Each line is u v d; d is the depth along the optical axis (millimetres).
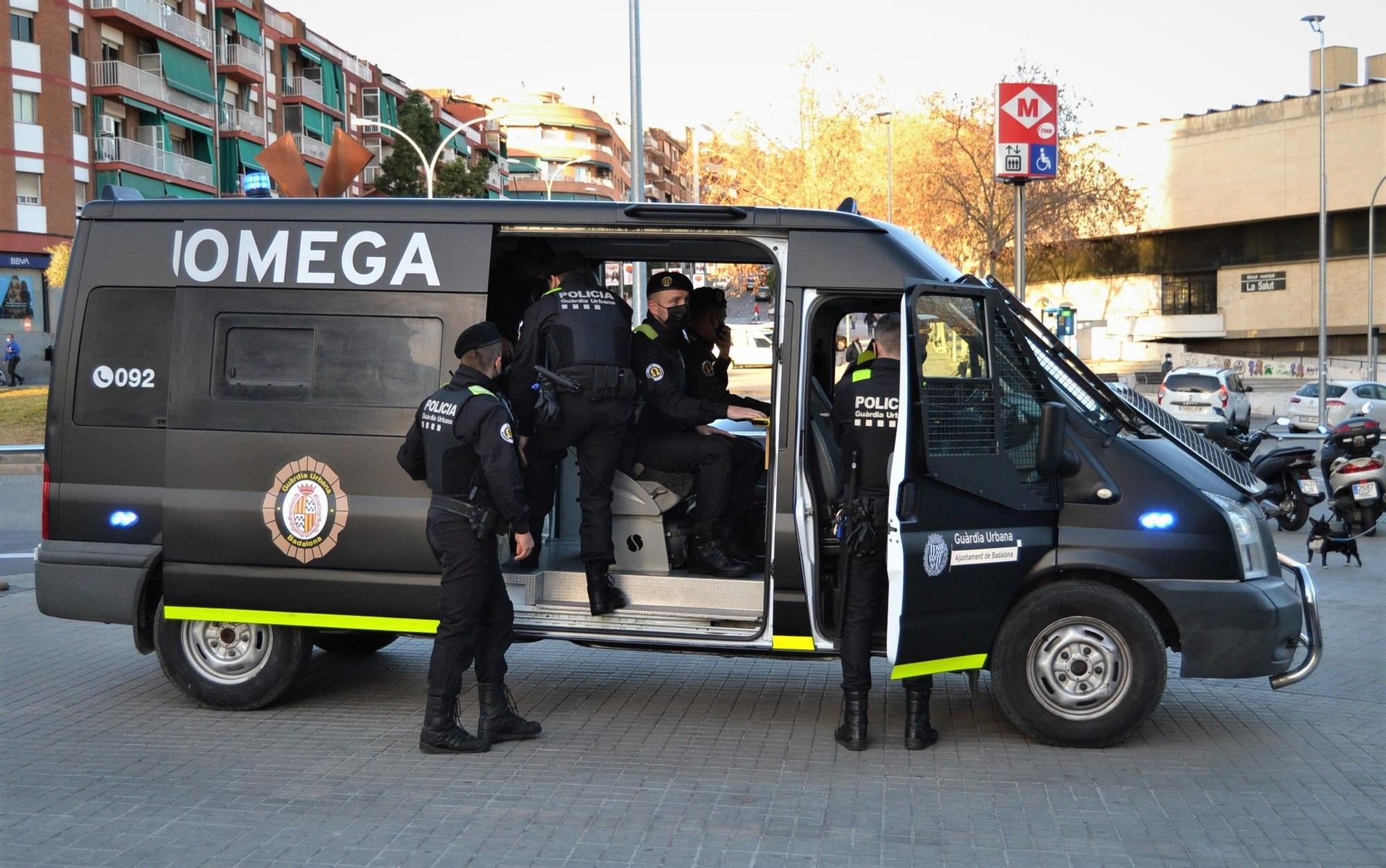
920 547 5578
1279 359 66500
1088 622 5828
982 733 6180
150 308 6418
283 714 6469
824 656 6105
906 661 5648
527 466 6453
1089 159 54219
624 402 6152
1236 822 4875
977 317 5848
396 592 6172
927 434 5562
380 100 75250
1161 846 4605
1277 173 64188
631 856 4484
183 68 53500
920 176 52156
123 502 6375
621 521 6484
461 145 88812
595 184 123312
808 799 5125
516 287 7027
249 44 60188
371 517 6164
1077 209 53062
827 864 4414
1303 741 6043
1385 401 32156
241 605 6301
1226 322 68562
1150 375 51031
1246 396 32062
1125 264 73188
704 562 6363
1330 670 7551
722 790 5230
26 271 45562
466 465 5691
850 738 5848
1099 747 5887
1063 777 5453
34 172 45719
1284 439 24000
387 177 53812
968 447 5723
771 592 5969
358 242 6324
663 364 6461
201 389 6352
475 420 5625
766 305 9484
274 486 6250
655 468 6457
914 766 5602
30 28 45500
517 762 5629
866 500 5707
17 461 23203
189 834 4684
